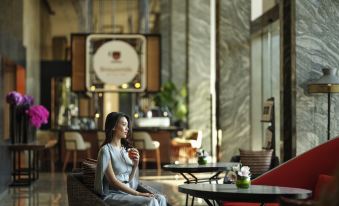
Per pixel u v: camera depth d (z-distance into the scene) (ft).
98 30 104.73
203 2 71.51
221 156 51.96
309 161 23.54
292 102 33.37
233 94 51.90
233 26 51.93
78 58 62.69
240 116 51.85
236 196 19.54
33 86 76.38
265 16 47.67
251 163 31.04
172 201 36.50
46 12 94.17
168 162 62.39
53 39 97.86
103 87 62.64
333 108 33.01
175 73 77.46
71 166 62.08
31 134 57.11
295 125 33.19
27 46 69.72
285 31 34.37
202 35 71.56
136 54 62.64
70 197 21.83
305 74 33.24
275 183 23.61
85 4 97.76
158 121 63.31
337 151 23.43
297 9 33.32
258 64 53.11
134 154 22.13
